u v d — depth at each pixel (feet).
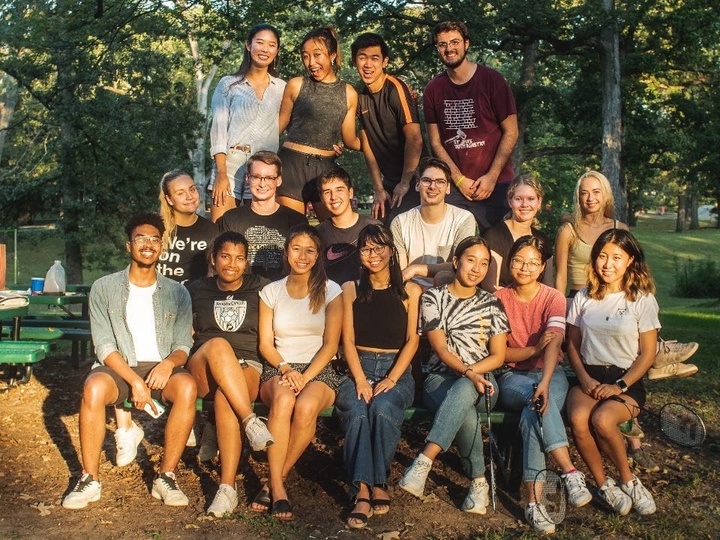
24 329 25.29
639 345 16.37
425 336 16.78
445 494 16.53
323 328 16.39
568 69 76.28
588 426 15.75
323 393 15.79
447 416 15.40
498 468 17.34
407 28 55.67
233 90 21.26
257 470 17.54
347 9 54.60
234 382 15.33
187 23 58.95
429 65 58.29
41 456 18.22
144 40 62.75
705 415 22.38
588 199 18.52
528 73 65.16
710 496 16.40
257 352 16.62
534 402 15.47
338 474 17.49
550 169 99.55
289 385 15.65
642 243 167.02
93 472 15.58
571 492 15.19
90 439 15.53
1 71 67.62
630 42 68.49
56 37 60.34
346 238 18.83
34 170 80.12
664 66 69.46
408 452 18.99
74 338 24.00
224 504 15.06
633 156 69.97
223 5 55.67
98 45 62.69
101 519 14.89
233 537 14.16
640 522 15.05
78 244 65.16
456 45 20.74
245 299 16.72
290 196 21.07
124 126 61.36
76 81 61.62
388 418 15.44
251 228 19.02
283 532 14.38
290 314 16.31
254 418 15.03
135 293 16.56
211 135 21.45
